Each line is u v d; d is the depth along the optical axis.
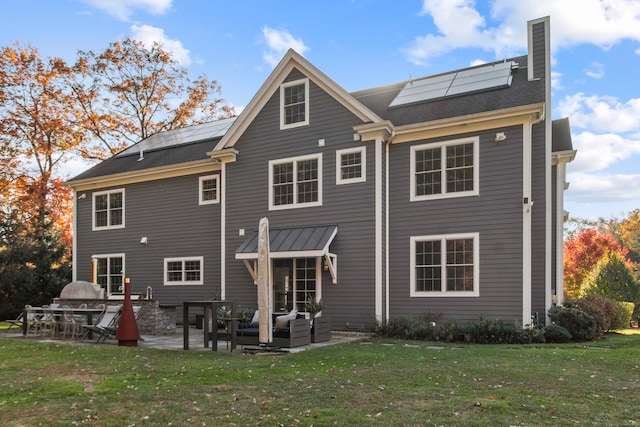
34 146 27.48
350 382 6.77
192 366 8.26
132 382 6.99
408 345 11.52
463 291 13.59
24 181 27.75
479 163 13.69
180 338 13.26
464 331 12.54
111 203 20.72
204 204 18.48
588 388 6.45
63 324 13.72
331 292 14.82
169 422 4.96
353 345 11.36
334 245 14.91
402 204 14.64
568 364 8.38
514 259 13.00
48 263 22.69
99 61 29.53
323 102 15.55
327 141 15.37
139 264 19.69
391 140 14.87
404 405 5.54
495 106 13.80
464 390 6.30
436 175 14.30
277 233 15.61
